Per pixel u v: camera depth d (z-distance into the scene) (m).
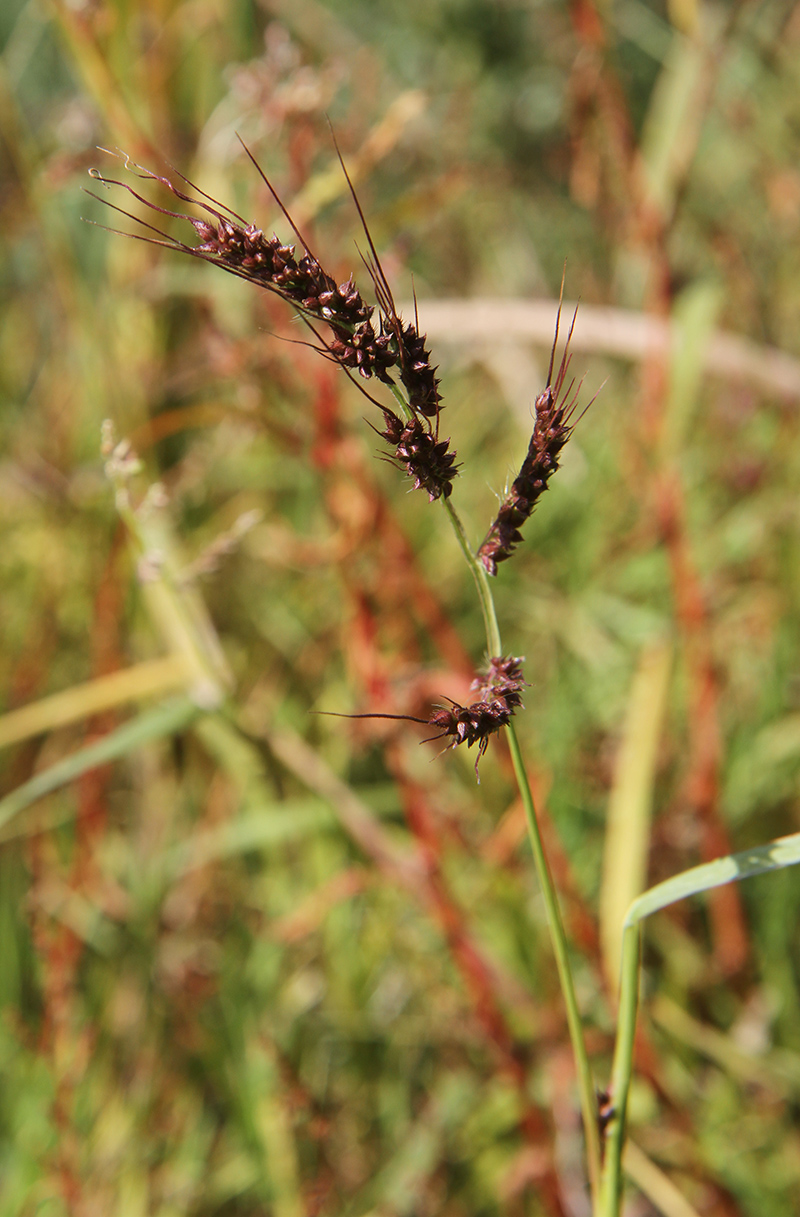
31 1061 0.59
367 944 0.67
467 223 1.08
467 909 0.66
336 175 0.56
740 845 0.73
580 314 0.69
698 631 0.64
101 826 0.72
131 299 0.75
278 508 0.86
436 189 0.66
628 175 0.66
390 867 0.58
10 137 0.70
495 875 0.64
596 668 0.77
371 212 0.72
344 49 0.94
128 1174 0.60
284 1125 0.57
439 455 0.37
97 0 0.59
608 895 0.55
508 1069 0.58
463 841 0.66
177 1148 0.62
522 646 0.85
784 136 1.00
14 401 0.99
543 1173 0.56
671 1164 0.61
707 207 1.07
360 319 0.37
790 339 0.96
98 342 0.74
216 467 0.85
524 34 1.34
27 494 0.83
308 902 0.63
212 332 0.63
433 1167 0.62
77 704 0.59
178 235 0.70
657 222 0.66
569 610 0.80
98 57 0.59
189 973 0.67
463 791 0.74
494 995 0.60
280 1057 0.56
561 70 1.27
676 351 0.64
